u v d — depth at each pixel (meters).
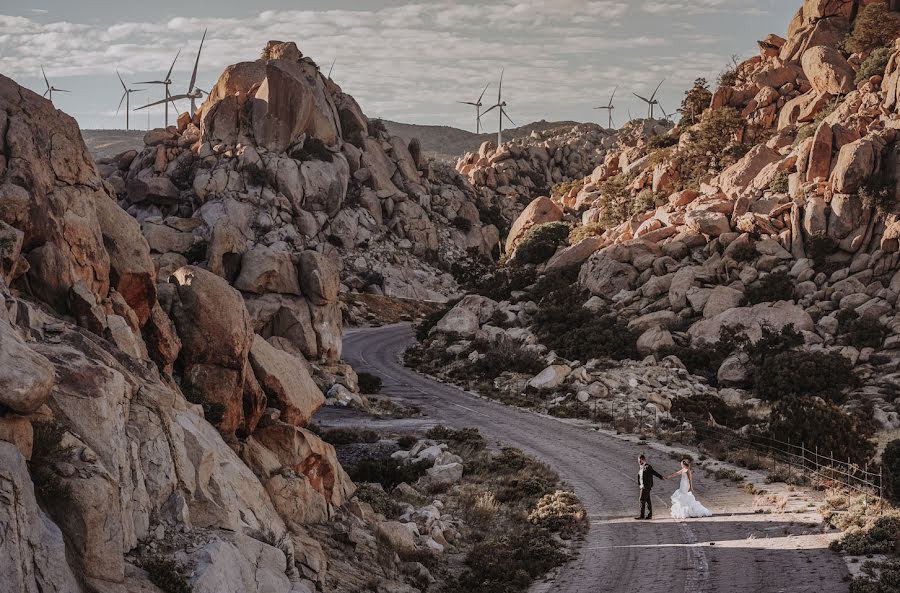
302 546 18.95
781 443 37.44
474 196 195.00
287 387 23.53
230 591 14.16
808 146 82.31
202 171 140.62
